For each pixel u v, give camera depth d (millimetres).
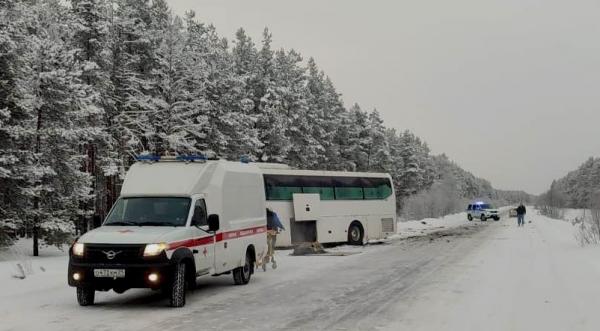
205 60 36406
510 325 8352
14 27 20000
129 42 31359
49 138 21594
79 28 26750
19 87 20094
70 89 22031
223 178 12477
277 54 53406
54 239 20938
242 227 13211
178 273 10055
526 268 15719
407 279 13906
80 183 22781
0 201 19750
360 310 9727
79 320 8906
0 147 19828
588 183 150750
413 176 88688
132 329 8219
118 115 30328
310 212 25672
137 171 11938
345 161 65688
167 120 31688
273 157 43625
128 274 9531
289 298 11109
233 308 10000
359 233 28062
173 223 10719
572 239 27188
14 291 11586
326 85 68812
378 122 74562
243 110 37906
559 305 9898
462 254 20766
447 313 9352
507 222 56188
